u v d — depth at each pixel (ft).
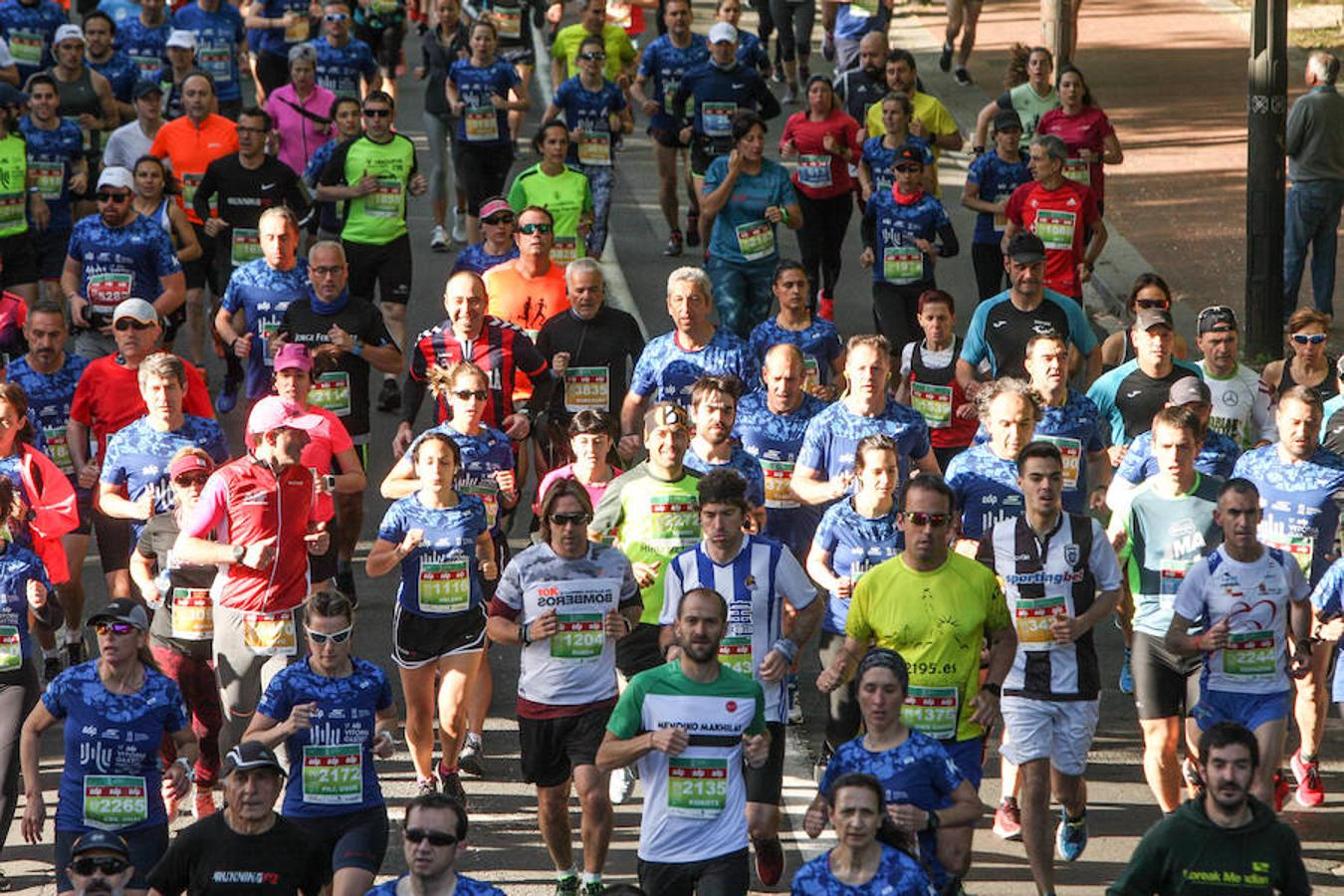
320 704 101.96
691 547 113.19
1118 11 346.74
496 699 137.69
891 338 178.91
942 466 151.53
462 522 118.73
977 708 103.81
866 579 105.29
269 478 117.39
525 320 159.43
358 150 187.93
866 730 98.84
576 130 214.90
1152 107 286.66
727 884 95.61
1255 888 86.69
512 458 131.95
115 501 130.52
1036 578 108.06
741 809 96.73
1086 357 151.12
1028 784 107.04
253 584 117.50
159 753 104.37
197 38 246.68
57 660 138.82
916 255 178.91
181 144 198.08
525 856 115.85
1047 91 214.48
